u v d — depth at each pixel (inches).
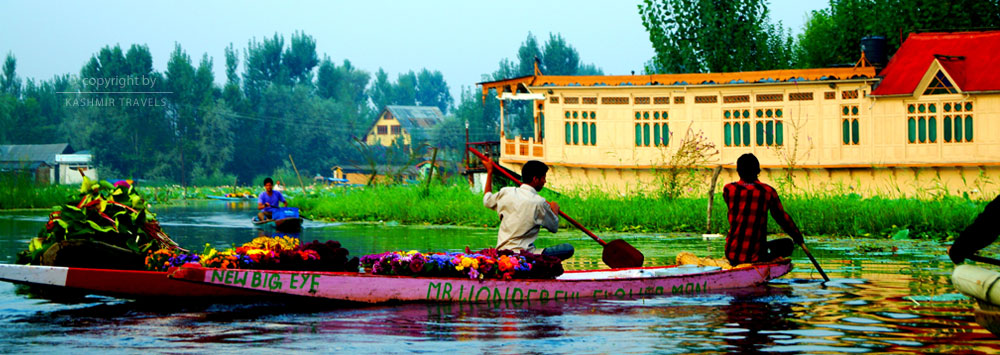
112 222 863.7
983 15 2235.5
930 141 1909.4
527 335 614.2
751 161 870.4
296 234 1588.3
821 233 1432.1
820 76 1939.0
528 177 839.1
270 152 7770.7
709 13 2444.6
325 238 1462.8
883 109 1930.4
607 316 686.5
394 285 741.3
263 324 658.8
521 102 7514.8
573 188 2126.0
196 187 6525.6
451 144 7534.5
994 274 529.0
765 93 1988.2
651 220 1603.1
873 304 727.1
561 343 587.5
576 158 2124.8
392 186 2401.6
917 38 2034.9
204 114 7293.3
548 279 771.4
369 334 621.0
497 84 2258.9
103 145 7081.7
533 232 834.8
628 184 2086.6
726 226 1503.4
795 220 1466.5
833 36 2466.8
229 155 7357.3
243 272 699.4
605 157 2089.1
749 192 863.7
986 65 1897.1
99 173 6855.3
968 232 541.6
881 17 2279.8
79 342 598.9
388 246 1299.2
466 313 699.4
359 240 1416.1
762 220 867.4
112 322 671.1
